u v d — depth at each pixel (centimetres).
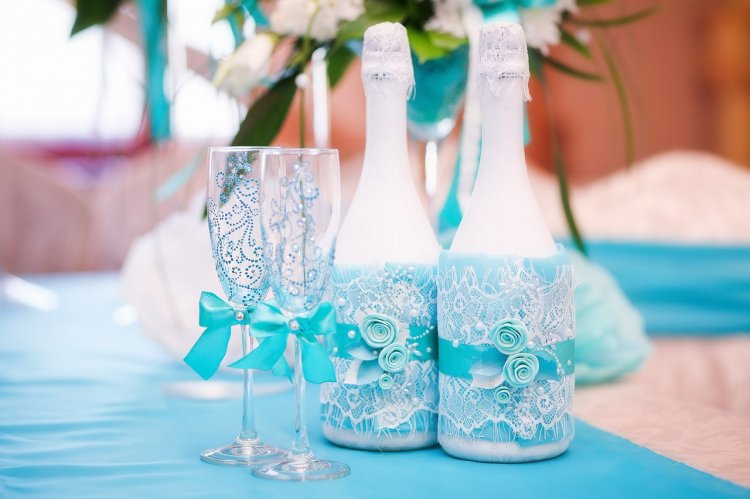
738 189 230
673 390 163
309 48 106
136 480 73
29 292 224
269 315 77
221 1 121
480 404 79
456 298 79
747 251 186
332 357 85
